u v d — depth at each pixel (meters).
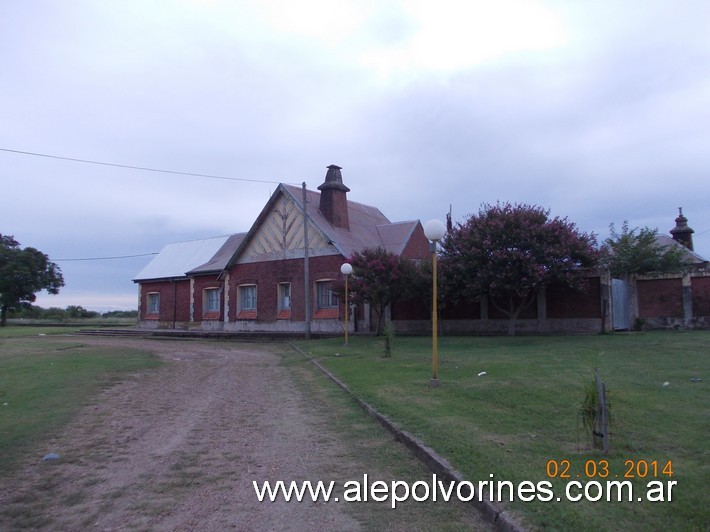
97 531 4.57
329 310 27.33
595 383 5.89
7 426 8.15
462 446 6.22
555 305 21.34
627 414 7.09
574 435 6.48
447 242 20.58
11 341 28.30
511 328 20.56
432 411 8.11
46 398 10.47
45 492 5.51
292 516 4.86
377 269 21.25
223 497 5.34
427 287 21.00
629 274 24.36
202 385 12.55
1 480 5.87
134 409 9.70
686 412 7.12
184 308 37.88
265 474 6.01
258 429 8.12
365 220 32.75
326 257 27.52
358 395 9.85
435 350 10.44
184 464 6.41
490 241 19.11
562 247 18.39
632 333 19.91
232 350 22.31
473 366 12.16
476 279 19.09
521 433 6.70
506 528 4.29
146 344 26.22
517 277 18.66
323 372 13.84
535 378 10.12
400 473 5.91
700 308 22.88
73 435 7.80
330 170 29.48
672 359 12.01
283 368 15.68
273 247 30.03
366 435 7.48
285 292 29.62
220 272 33.88
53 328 43.81
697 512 4.23
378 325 23.02
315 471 6.07
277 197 29.94
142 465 6.39
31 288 50.22
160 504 5.16
